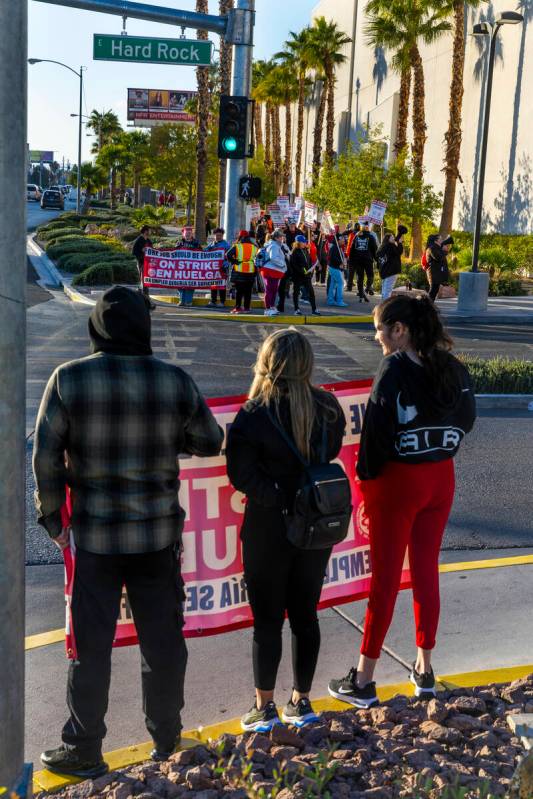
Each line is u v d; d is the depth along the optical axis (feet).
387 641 14.90
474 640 14.94
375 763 10.55
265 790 9.68
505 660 14.20
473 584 17.47
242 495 13.28
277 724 11.34
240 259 61.52
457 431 12.01
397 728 11.57
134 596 10.80
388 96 172.04
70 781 10.89
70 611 10.95
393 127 158.20
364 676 12.67
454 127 113.09
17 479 8.42
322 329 57.41
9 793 8.52
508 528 21.34
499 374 35.70
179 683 11.07
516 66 117.08
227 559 13.30
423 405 11.64
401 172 109.50
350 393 14.08
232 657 14.44
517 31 116.57
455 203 138.10
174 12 56.29
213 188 218.38
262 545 11.45
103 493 10.28
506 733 11.37
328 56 182.91
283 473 11.25
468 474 25.84
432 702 11.91
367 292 78.33
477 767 10.42
